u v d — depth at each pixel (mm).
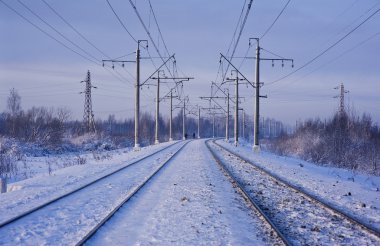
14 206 12078
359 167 35469
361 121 55250
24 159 36562
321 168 30344
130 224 9867
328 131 55219
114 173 20344
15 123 55125
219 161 26844
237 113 56219
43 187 15914
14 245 8125
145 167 23625
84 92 71500
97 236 8742
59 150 49094
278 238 8719
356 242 8648
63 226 9648
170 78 42656
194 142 67062
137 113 41250
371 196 15297
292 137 64500
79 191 14680
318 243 8500
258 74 39000
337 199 14133
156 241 8492
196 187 15602
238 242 8492
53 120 55188
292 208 12070
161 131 138375
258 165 26031
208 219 10453
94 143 57344
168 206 11992
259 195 14242
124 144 66375
